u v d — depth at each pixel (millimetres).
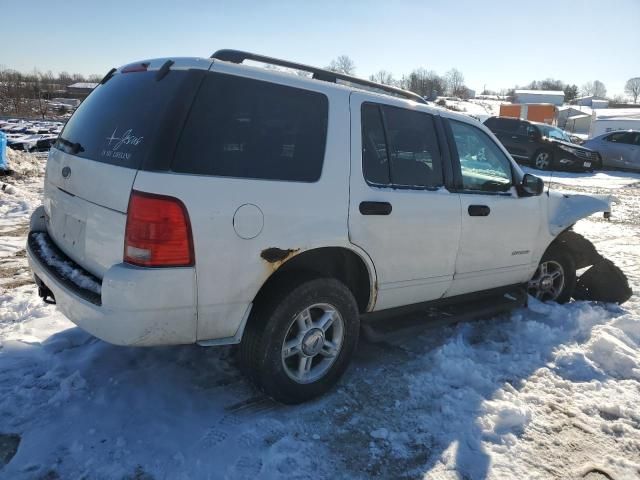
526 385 3480
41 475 2348
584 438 2957
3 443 2541
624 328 4473
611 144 19906
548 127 20188
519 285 4648
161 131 2447
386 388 3312
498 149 4219
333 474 2516
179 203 2398
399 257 3373
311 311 3061
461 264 3832
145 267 2379
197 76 2576
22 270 5125
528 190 4250
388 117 3373
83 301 2500
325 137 2984
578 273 6176
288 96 2885
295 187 2801
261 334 2785
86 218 2705
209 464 2490
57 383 3062
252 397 3094
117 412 2826
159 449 2562
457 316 3982
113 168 2545
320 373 3107
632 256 7504
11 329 3717
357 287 3396
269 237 2695
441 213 3564
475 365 3629
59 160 3143
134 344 2453
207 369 3363
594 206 4871
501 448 2799
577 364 3811
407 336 4137
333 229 2959
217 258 2527
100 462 2445
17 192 8875
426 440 2818
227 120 2625
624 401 3352
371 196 3148
